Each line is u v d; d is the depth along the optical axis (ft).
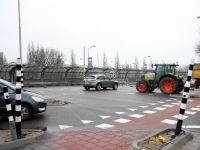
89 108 31.42
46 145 14.78
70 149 14.03
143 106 33.47
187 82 15.44
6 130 18.24
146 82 57.72
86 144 14.99
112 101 39.40
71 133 17.80
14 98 22.67
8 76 80.94
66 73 101.45
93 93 56.18
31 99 23.89
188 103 36.27
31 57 175.32
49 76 96.17
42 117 25.03
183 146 14.17
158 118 24.79
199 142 15.03
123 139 16.15
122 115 26.43
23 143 14.90
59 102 36.60
